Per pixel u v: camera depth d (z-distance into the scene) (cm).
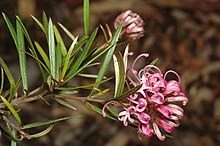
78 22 61
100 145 55
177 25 68
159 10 68
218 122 60
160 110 20
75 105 54
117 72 20
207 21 69
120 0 66
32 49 20
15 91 21
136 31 24
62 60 22
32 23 54
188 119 60
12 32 21
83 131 55
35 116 53
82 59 21
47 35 21
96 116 56
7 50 53
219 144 59
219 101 62
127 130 56
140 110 19
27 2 54
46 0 58
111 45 20
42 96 21
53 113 54
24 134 20
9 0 53
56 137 54
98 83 20
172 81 20
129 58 61
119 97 19
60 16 59
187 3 70
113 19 64
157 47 65
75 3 62
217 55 66
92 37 21
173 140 57
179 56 65
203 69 64
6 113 21
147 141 56
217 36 68
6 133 21
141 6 67
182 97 20
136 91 19
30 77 51
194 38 67
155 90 20
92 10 65
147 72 20
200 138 59
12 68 52
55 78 21
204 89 63
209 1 71
